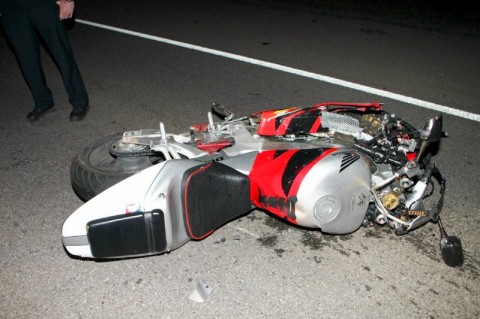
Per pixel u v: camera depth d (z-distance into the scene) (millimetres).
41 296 3141
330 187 3107
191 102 5812
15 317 2992
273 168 3225
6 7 4895
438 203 3408
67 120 5531
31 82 5410
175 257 3420
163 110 5648
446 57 6855
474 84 5980
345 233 3355
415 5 9297
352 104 3771
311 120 3436
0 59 7434
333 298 3059
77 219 2914
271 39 7789
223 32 8195
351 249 3439
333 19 8688
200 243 3537
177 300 3086
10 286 3227
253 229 3658
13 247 3586
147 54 7375
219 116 5469
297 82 6227
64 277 3289
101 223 2768
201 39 7898
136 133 3592
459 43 7379
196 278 3244
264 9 9414
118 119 5488
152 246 2898
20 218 3900
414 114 5281
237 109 5574
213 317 2963
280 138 3480
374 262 3320
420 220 3373
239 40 7789
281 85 6164
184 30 8359
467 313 2930
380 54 7027
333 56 7012
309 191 3088
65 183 4344
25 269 3371
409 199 3480
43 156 4809
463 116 5215
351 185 3168
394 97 5695
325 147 3359
